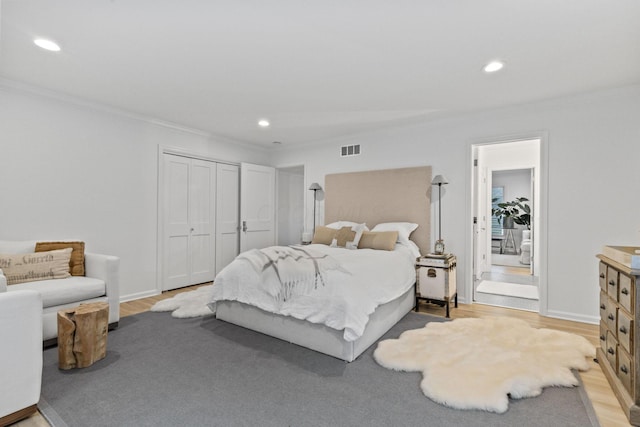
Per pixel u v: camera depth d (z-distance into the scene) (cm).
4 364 160
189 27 205
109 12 189
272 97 329
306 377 206
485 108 357
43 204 315
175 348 249
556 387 194
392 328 295
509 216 859
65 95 324
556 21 196
